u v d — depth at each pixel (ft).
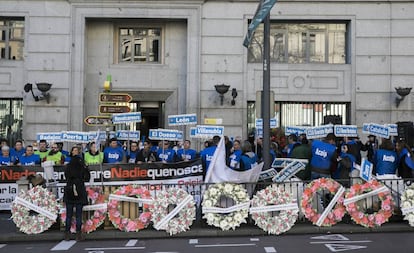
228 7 66.44
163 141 48.24
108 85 64.23
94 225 33.81
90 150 44.06
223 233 33.47
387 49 66.49
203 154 42.22
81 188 32.53
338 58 68.49
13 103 66.95
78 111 65.62
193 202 33.83
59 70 65.67
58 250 29.89
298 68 67.10
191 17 66.33
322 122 67.26
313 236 32.99
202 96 65.87
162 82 68.23
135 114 49.06
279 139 54.90
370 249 28.63
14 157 46.68
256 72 66.49
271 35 68.49
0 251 29.96
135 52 69.36
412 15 66.49
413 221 34.30
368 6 66.69
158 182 37.17
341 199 34.50
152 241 32.32
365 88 66.39
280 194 33.73
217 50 66.18
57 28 66.03
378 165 39.11
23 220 33.47
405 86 66.03
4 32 67.21
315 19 67.00
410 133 57.88
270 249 28.94
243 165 40.29
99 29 68.59
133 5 66.18
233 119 65.77
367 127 44.73
